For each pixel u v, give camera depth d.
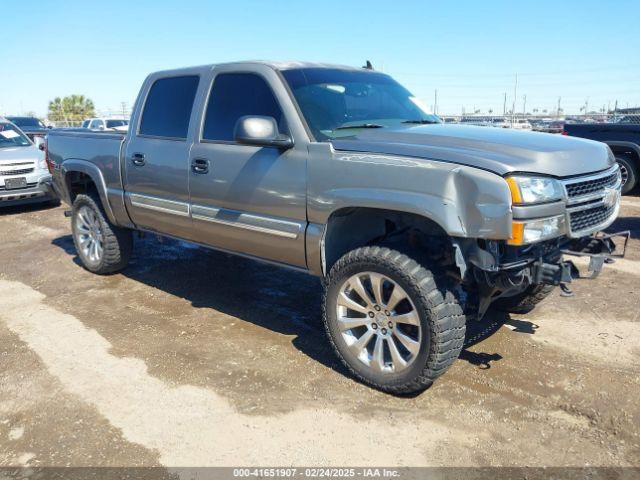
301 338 4.18
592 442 2.85
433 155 3.03
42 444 2.93
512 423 3.03
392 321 3.24
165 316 4.65
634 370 3.55
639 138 9.75
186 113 4.42
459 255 2.95
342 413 3.15
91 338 4.21
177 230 4.64
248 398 3.33
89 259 5.84
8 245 7.31
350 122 3.82
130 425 3.07
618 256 3.21
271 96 3.83
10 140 10.34
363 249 3.29
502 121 23.22
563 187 2.95
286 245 3.73
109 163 5.13
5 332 4.36
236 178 3.91
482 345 3.96
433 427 3.01
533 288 4.16
